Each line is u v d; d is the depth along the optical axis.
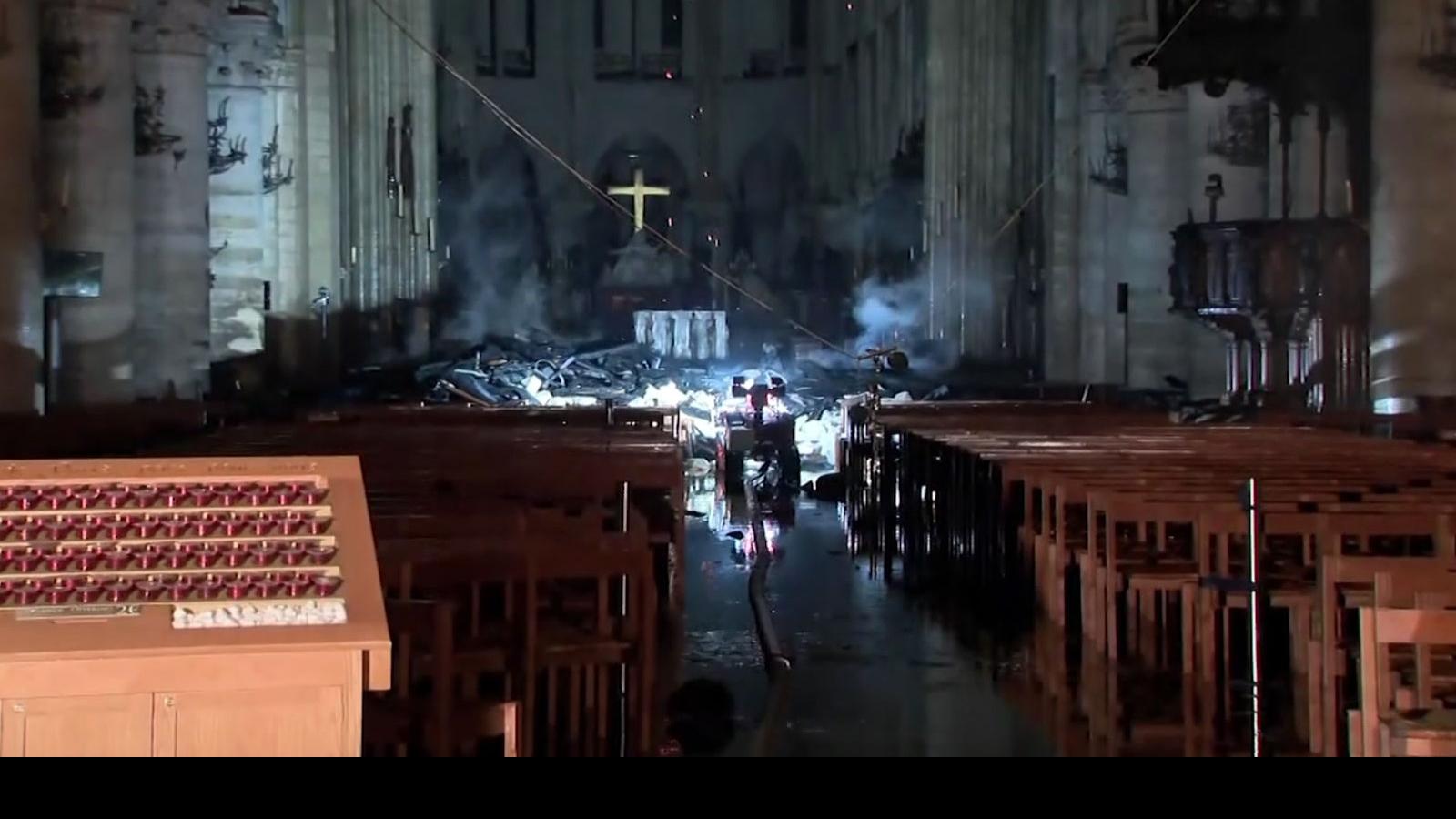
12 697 5.22
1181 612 13.85
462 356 42.44
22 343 20.61
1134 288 29.25
